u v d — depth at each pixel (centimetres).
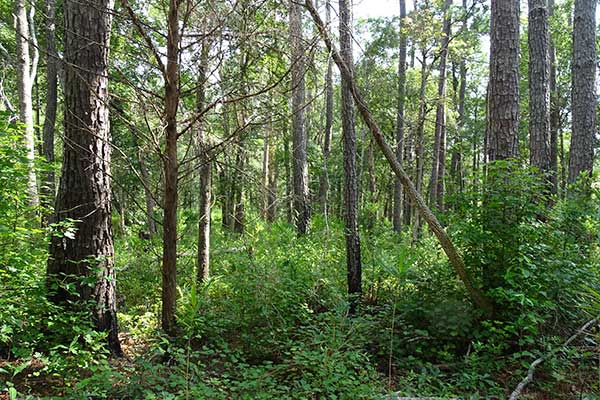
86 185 502
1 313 409
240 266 743
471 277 582
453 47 1555
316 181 1909
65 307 498
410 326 590
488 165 611
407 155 2166
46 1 942
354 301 714
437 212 696
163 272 475
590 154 1058
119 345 532
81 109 496
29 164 532
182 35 437
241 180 627
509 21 683
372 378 477
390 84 1474
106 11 460
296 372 497
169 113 446
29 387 414
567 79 2309
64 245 503
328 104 1784
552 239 578
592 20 1062
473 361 525
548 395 472
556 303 541
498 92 688
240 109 493
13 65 1282
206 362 545
